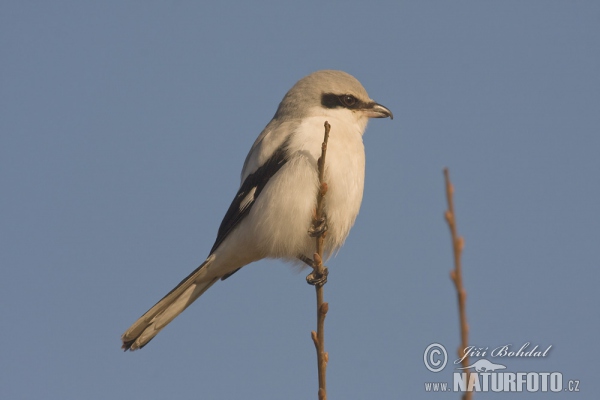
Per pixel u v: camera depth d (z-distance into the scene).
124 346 10.95
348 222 10.76
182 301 11.34
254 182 11.05
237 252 11.20
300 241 10.78
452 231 4.59
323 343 7.31
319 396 7.04
